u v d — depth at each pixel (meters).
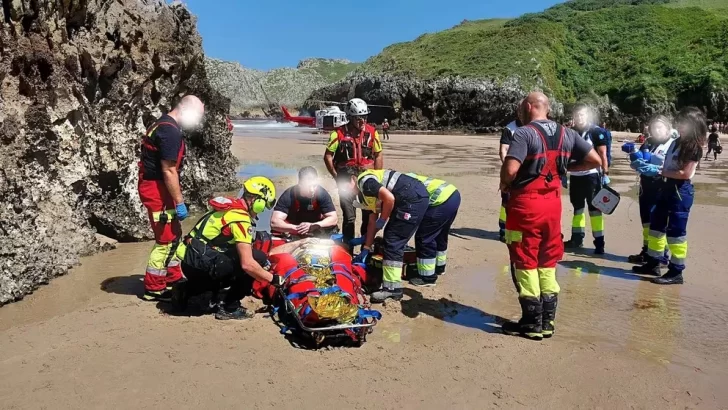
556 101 64.12
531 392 4.36
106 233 8.71
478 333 5.50
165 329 5.31
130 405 4.01
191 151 11.66
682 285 7.13
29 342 5.00
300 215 7.04
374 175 6.21
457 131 61.75
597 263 8.15
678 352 5.16
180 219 6.16
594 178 8.62
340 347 5.07
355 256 6.74
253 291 6.27
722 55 67.88
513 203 5.25
